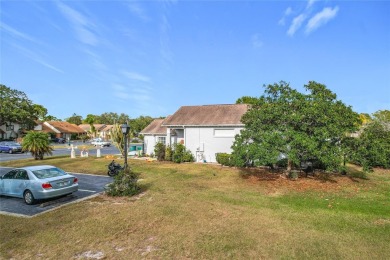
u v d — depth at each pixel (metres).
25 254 5.85
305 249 5.97
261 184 13.46
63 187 10.51
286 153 12.30
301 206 9.58
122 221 7.88
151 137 27.80
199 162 22.16
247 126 14.57
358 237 6.67
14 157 29.88
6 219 8.28
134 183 11.59
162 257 5.65
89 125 95.44
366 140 13.82
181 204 9.71
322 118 12.49
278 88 13.91
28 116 57.50
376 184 14.08
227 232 6.97
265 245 6.18
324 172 16.72
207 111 24.69
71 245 6.28
